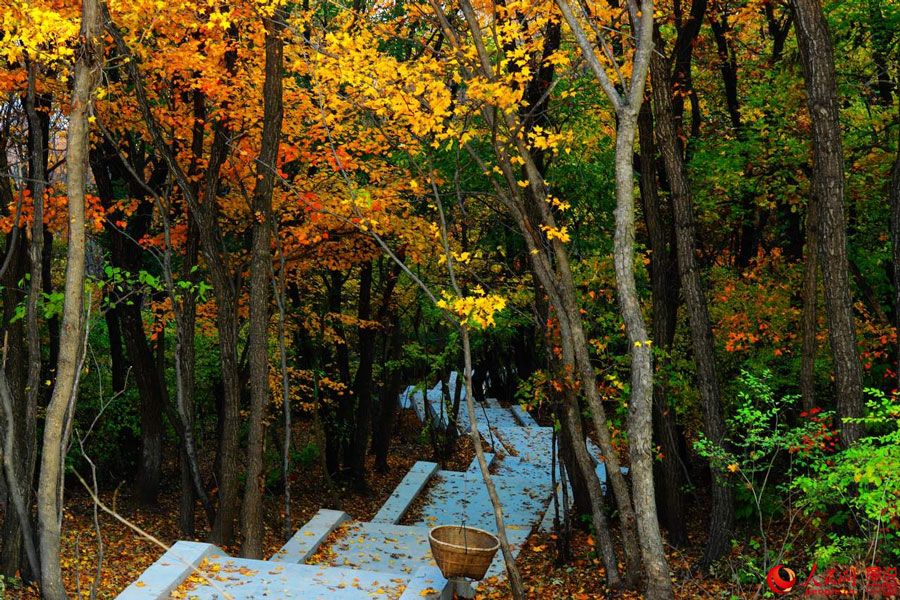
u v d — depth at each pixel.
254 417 11.47
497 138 10.23
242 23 11.91
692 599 9.23
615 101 8.25
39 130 9.42
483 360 27.80
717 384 10.50
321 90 11.79
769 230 16.81
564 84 13.70
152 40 12.29
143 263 16.42
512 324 15.62
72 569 11.24
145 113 11.94
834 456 7.92
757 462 11.02
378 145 13.07
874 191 12.55
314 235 14.01
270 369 16.81
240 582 8.16
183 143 13.80
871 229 13.13
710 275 13.92
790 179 13.57
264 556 12.60
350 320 17.75
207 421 21.56
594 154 14.66
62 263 19.12
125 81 13.74
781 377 11.93
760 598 8.85
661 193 14.87
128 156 14.48
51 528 7.55
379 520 16.61
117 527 14.16
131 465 18.59
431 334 23.77
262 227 11.61
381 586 8.53
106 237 16.20
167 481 18.67
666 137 10.65
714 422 10.41
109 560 11.98
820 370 11.77
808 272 10.06
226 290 12.68
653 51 10.34
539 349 23.97
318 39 10.74
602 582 10.80
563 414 11.81
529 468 22.23
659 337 12.15
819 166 8.89
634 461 8.05
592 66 8.34
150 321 16.80
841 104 14.30
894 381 11.79
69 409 7.88
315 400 17.53
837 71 13.55
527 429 26.94
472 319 9.07
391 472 22.02
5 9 7.73
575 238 13.43
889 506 6.63
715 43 15.70
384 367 21.39
